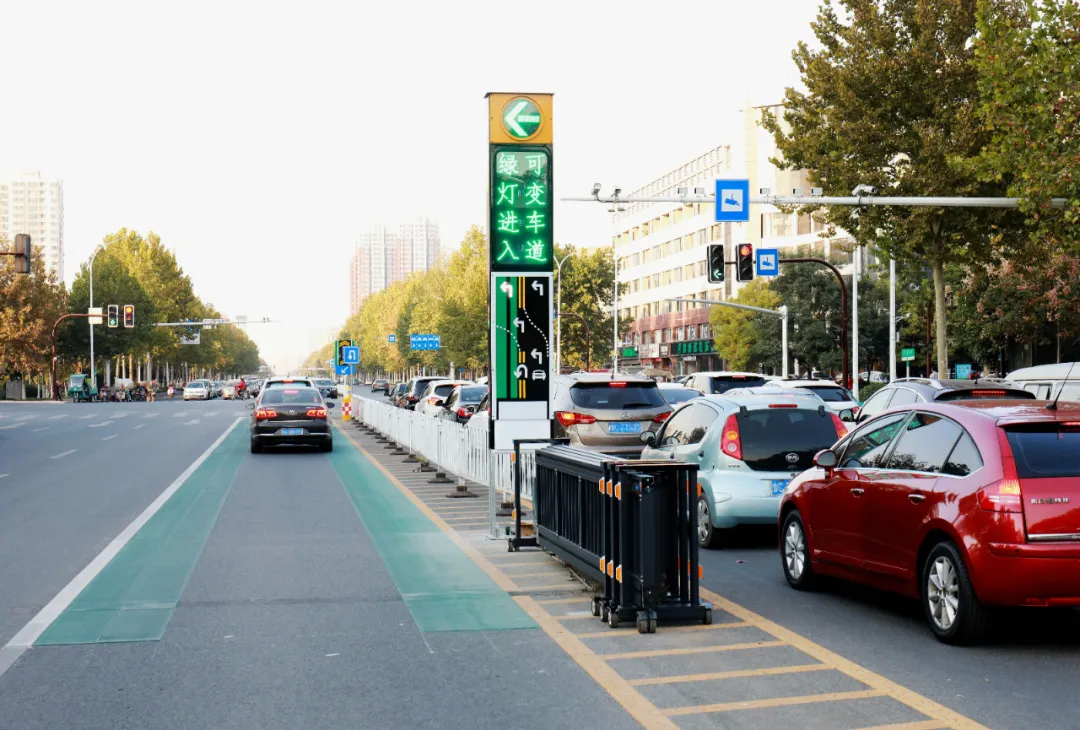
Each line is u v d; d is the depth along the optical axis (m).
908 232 25.47
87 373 99.12
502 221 10.98
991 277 37.38
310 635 7.15
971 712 5.36
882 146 25.33
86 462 22.33
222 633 7.22
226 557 10.38
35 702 5.63
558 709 5.45
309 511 14.07
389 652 6.70
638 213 107.25
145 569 9.71
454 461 18.09
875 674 6.12
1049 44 18.48
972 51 24.50
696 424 11.79
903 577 7.36
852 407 20.75
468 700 5.63
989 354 43.41
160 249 116.06
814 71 26.22
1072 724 5.16
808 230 76.88
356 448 27.09
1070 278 35.81
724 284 84.75
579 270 77.94
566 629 7.34
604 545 7.69
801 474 9.12
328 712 5.43
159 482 18.03
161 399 94.88
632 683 5.95
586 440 15.19
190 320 117.12
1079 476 6.55
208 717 5.36
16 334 74.56
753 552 11.02
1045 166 18.62
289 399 24.92
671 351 96.00
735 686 5.88
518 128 10.98
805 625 7.49
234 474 19.58
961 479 6.85
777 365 64.94
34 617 7.71
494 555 10.48
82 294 90.12
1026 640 7.00
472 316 79.38
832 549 8.33
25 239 36.62
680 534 7.55
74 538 11.63
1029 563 6.36
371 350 157.50
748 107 83.25
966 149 24.08
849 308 60.19
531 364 10.92
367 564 9.98
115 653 6.68
